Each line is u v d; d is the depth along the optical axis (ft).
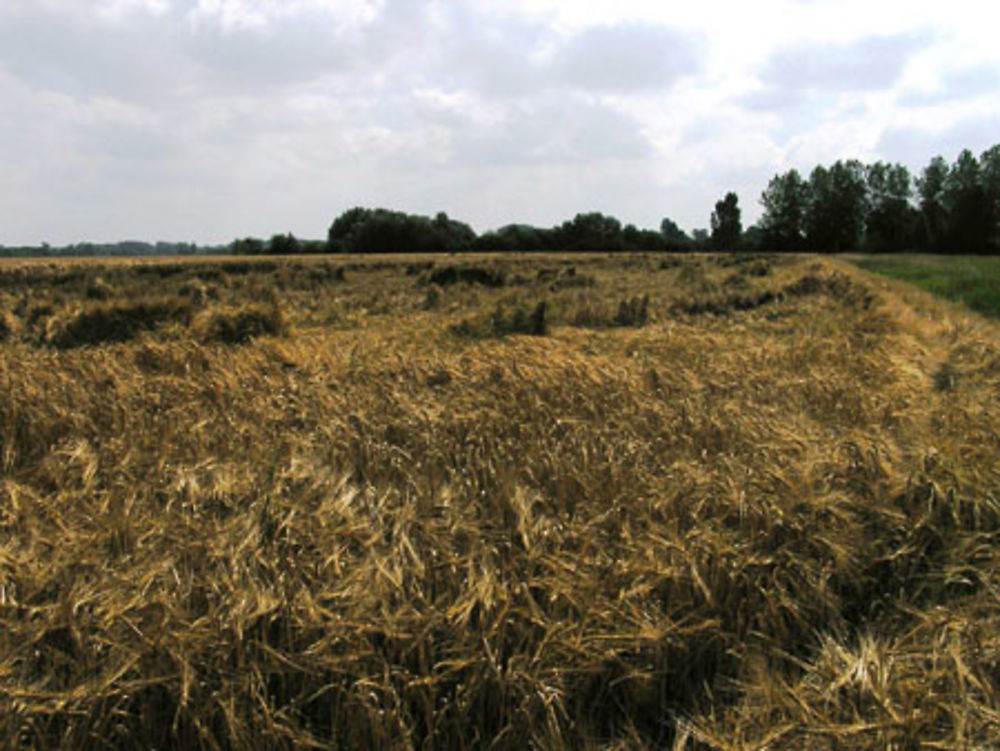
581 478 15.34
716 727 9.71
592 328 52.85
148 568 11.68
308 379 27.45
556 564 11.85
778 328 48.39
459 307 66.33
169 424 20.47
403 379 27.25
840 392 23.59
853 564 12.99
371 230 315.99
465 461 17.02
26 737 9.21
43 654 10.14
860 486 15.33
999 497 15.11
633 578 11.88
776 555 12.91
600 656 10.37
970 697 9.80
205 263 124.77
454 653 10.22
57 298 65.72
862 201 382.42
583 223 357.41
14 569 11.90
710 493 14.64
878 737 9.20
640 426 19.54
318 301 71.72
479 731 9.73
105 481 16.51
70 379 26.25
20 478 17.12
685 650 10.94
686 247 374.43
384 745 9.21
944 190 340.80
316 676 9.87
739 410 21.17
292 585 10.98
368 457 17.20
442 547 12.31
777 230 406.21
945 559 13.64
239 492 15.03
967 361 31.96
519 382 24.52
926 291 75.36
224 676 9.66
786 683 10.53
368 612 10.65
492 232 346.33
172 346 33.91
